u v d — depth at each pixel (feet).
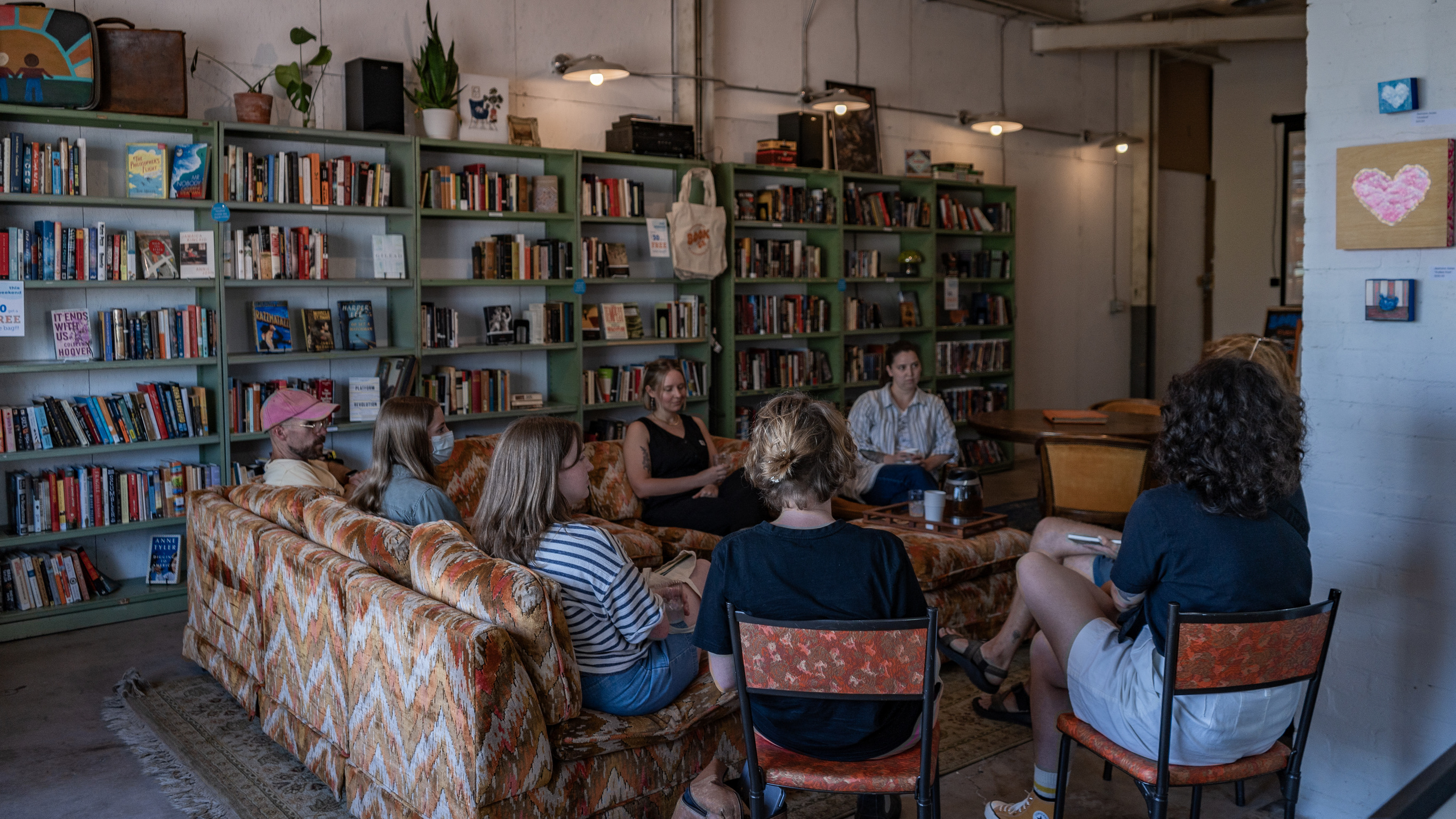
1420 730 8.24
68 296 15.43
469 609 7.79
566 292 20.26
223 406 15.81
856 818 7.55
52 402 14.64
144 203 15.06
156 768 10.10
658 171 22.00
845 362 24.80
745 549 6.30
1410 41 7.90
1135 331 33.50
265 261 16.30
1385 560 8.37
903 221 25.71
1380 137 8.13
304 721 9.63
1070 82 30.99
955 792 9.45
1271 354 8.92
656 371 15.56
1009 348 28.55
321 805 9.26
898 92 26.45
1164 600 6.56
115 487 15.14
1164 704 6.30
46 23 14.23
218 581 11.53
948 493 13.19
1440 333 7.91
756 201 22.85
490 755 7.21
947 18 27.50
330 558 9.08
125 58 14.93
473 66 19.30
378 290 18.40
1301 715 6.84
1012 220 28.19
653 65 21.90
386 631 8.01
